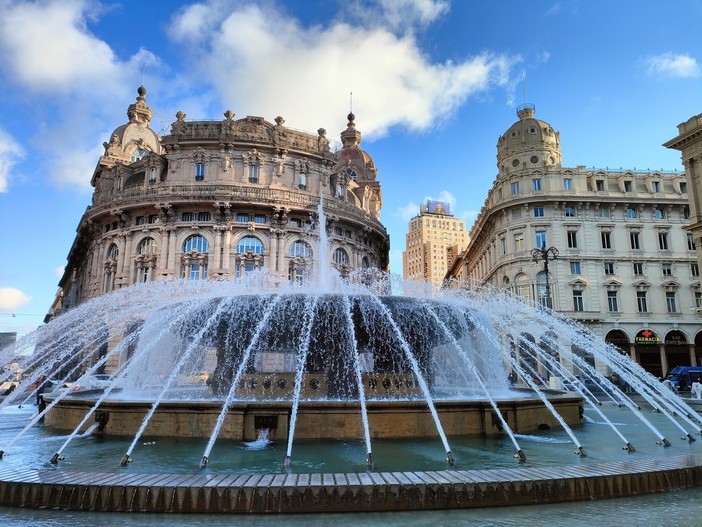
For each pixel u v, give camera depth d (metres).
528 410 13.77
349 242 60.97
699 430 13.96
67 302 84.12
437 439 12.20
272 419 12.12
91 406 13.65
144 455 10.27
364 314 15.97
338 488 6.71
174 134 57.97
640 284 56.84
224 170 57.50
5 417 20.44
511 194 60.31
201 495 6.64
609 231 58.03
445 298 18.16
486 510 6.73
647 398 17.91
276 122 61.09
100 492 6.72
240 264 54.78
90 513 6.60
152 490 6.68
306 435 12.05
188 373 30.36
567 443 11.81
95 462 9.59
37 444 11.81
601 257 57.12
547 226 57.81
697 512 6.62
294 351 17.89
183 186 55.09
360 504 6.68
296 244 56.84
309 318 15.90
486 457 10.02
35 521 6.25
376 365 16.69
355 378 15.91
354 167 79.50
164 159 59.59
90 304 25.16
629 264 57.50
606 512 6.62
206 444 11.54
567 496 7.09
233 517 6.46
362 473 7.43
